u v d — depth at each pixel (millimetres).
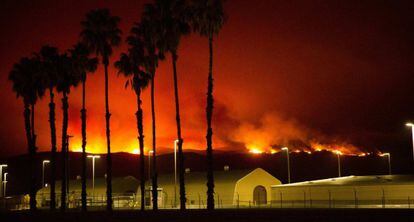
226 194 99125
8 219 56375
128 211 70500
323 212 53469
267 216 48812
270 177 104312
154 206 68688
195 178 109312
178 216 52188
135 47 73625
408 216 44688
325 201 87188
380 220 41062
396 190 80000
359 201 82625
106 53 75812
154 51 71438
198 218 48875
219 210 63438
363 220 41562
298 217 46469
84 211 73250
